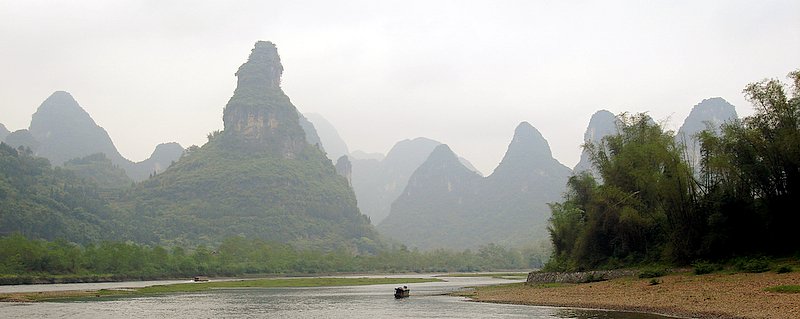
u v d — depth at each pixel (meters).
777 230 57.44
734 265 57.09
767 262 54.56
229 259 177.38
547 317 41.72
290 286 109.62
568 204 91.12
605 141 78.25
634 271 65.00
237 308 57.16
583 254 75.12
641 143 72.19
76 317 48.41
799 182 55.25
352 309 54.91
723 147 60.69
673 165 62.91
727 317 36.09
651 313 41.41
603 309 45.69
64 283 119.12
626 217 66.81
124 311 53.88
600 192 73.38
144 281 133.62
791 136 54.09
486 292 73.19
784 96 56.47
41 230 196.75
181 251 170.62
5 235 178.00
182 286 104.56
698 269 57.97
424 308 54.59
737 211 59.72
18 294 75.12
